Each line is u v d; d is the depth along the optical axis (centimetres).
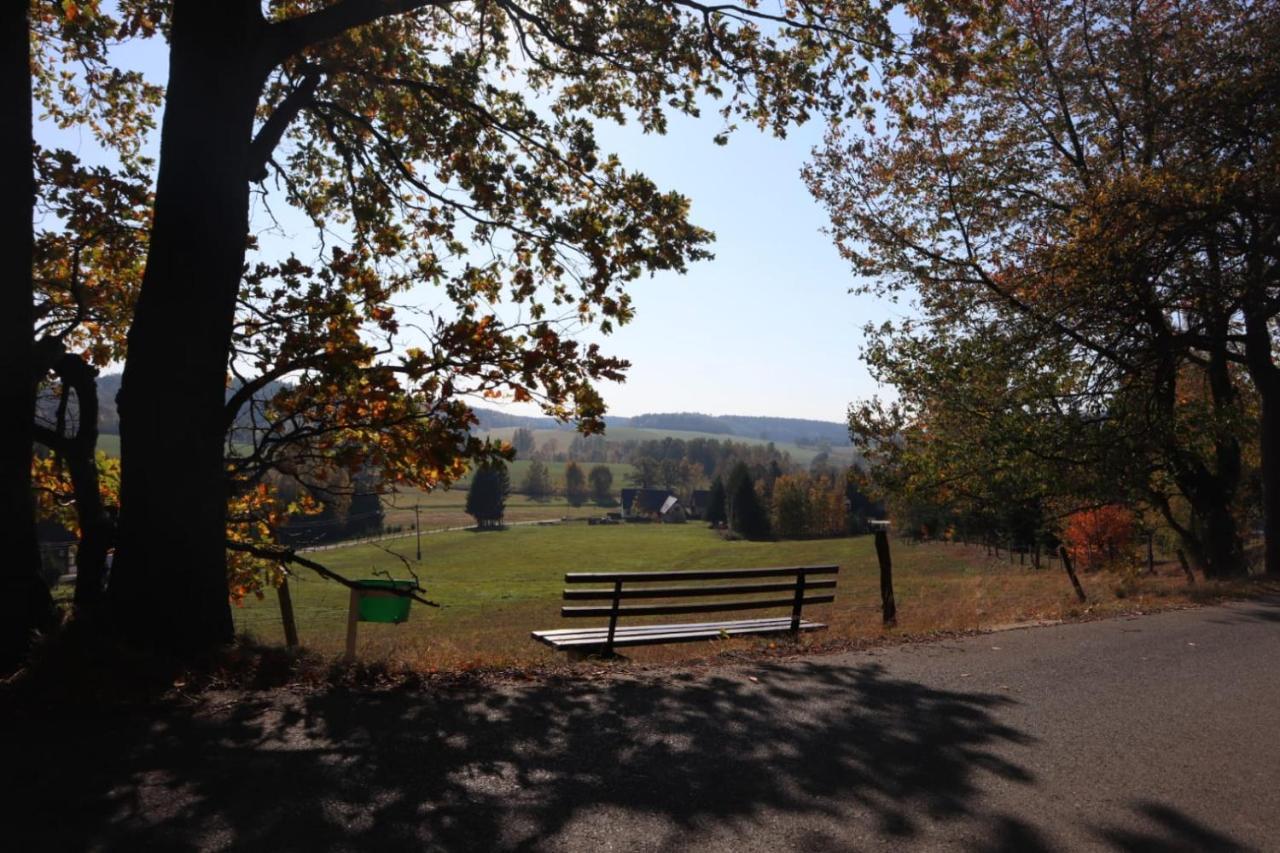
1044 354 1739
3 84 634
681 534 9919
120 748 478
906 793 473
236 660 657
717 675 745
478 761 489
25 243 650
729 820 427
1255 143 1638
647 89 1064
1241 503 2427
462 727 548
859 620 1189
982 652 880
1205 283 1578
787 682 721
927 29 959
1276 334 1986
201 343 703
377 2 796
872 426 1988
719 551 7175
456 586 4391
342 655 746
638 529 10588
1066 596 1566
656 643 920
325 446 878
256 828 389
